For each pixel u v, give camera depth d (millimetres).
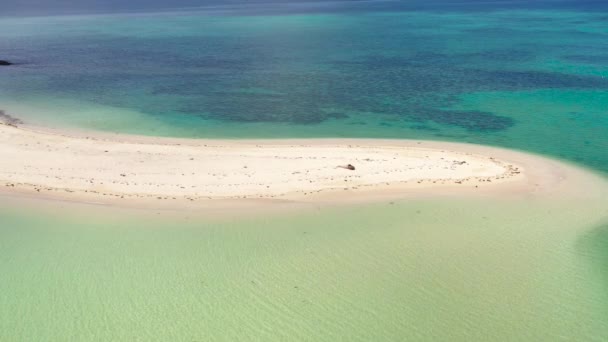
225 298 18984
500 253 22234
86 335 17031
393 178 31016
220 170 32562
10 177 30828
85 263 21375
